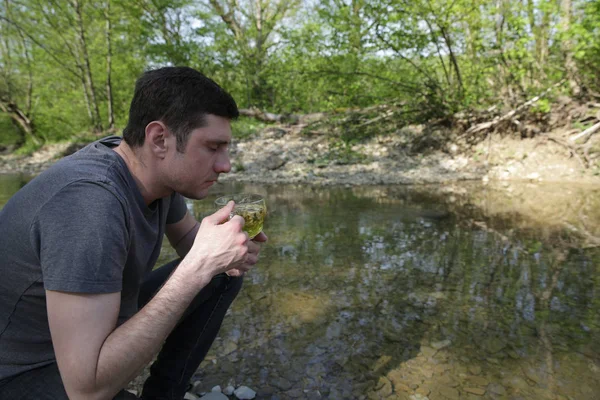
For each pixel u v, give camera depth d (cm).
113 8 1187
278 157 767
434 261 299
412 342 195
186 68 117
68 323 97
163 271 161
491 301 236
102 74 1404
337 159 753
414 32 665
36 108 1512
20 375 111
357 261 301
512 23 616
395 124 783
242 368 178
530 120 678
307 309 229
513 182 587
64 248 98
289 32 846
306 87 982
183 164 116
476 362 179
